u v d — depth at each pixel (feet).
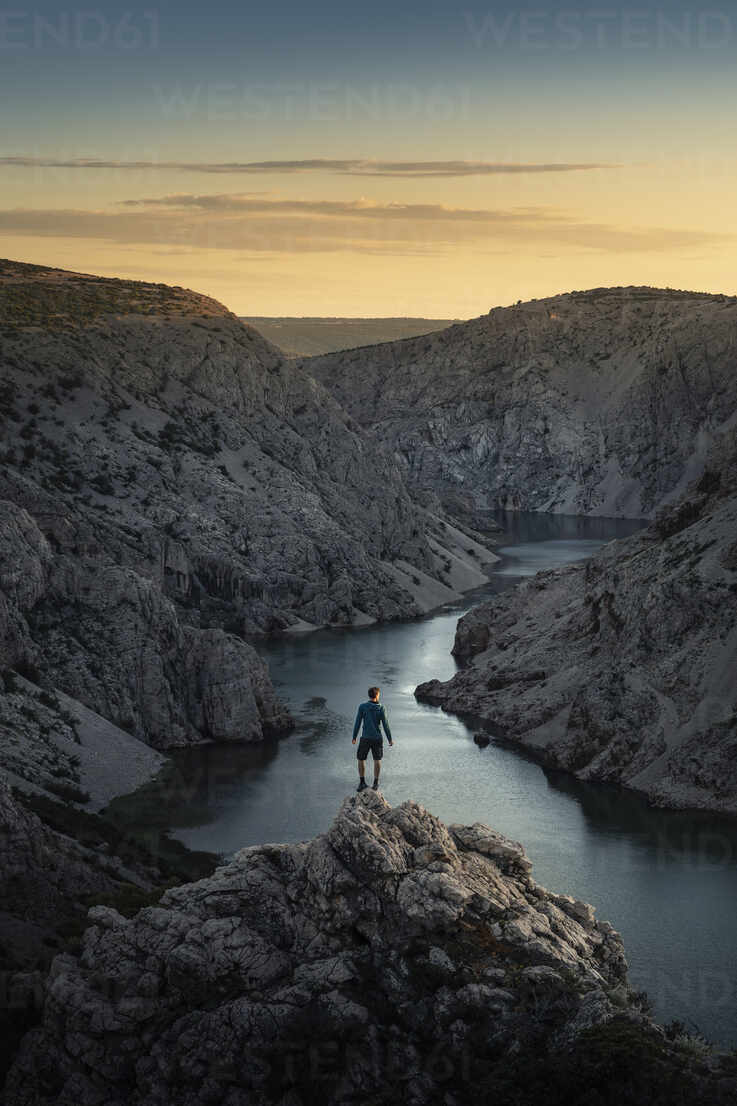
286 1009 91.30
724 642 238.89
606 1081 84.38
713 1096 82.69
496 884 100.83
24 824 144.66
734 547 252.83
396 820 101.09
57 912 133.28
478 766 234.58
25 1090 94.58
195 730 253.03
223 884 99.96
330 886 95.61
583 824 201.46
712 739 220.84
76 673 245.24
